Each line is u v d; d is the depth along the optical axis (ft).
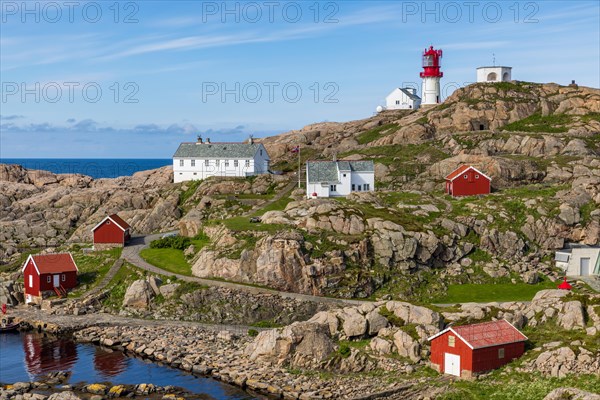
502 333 230.89
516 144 481.05
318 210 359.25
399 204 382.22
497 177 430.61
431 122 539.29
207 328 296.30
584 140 472.44
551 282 332.80
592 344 224.74
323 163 437.17
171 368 254.47
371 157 497.87
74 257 380.17
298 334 250.37
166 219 447.01
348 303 305.53
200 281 328.90
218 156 505.25
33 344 285.43
